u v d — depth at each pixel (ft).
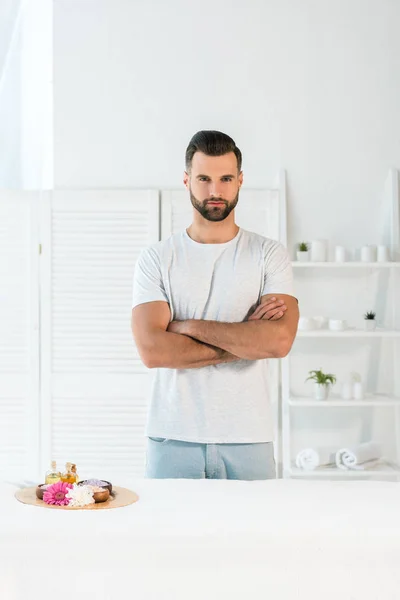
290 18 13.82
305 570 5.64
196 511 6.05
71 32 13.88
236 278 8.53
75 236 13.57
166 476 8.16
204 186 8.34
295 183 13.84
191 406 8.18
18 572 5.60
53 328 13.53
